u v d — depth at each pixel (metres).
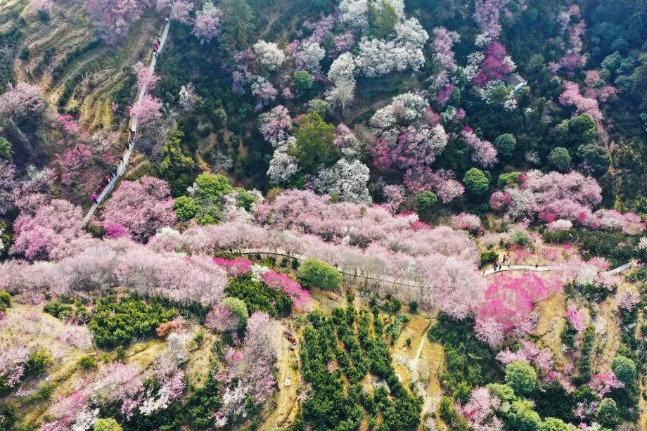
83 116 80.25
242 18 91.50
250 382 51.56
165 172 80.00
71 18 86.81
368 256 67.31
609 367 62.59
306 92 90.56
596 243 74.88
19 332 52.09
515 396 58.28
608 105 92.75
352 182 81.88
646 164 86.94
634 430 58.94
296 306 60.78
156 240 69.50
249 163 85.38
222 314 55.28
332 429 51.06
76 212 74.62
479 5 96.75
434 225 82.44
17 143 76.12
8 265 64.75
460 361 60.19
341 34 93.06
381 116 86.62
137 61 87.12
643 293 69.19
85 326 53.69
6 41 81.75
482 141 88.25
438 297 64.50
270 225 75.50
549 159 87.44
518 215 81.12
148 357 51.75
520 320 63.31
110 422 46.28
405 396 54.53
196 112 85.69
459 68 92.88
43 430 45.47
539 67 94.88
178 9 89.69
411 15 96.50
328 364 55.22
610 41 98.50
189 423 49.25
